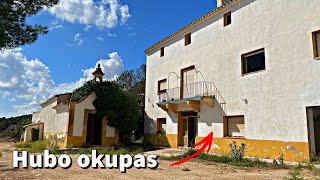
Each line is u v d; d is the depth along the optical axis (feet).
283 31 41.60
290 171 29.76
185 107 61.46
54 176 25.12
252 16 47.50
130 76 100.42
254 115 44.39
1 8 24.32
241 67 48.32
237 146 45.83
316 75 36.32
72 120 60.95
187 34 65.05
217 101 52.60
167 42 72.43
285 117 39.58
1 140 112.27
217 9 55.06
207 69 56.59
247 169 31.76
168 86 69.36
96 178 24.27
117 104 66.39
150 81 78.18
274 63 42.29
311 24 37.83
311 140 36.81
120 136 68.64
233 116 49.37
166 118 68.28
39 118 94.79
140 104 89.10
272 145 40.78
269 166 33.91
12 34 26.37
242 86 47.50
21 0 26.40
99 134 67.00
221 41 53.83
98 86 66.54
